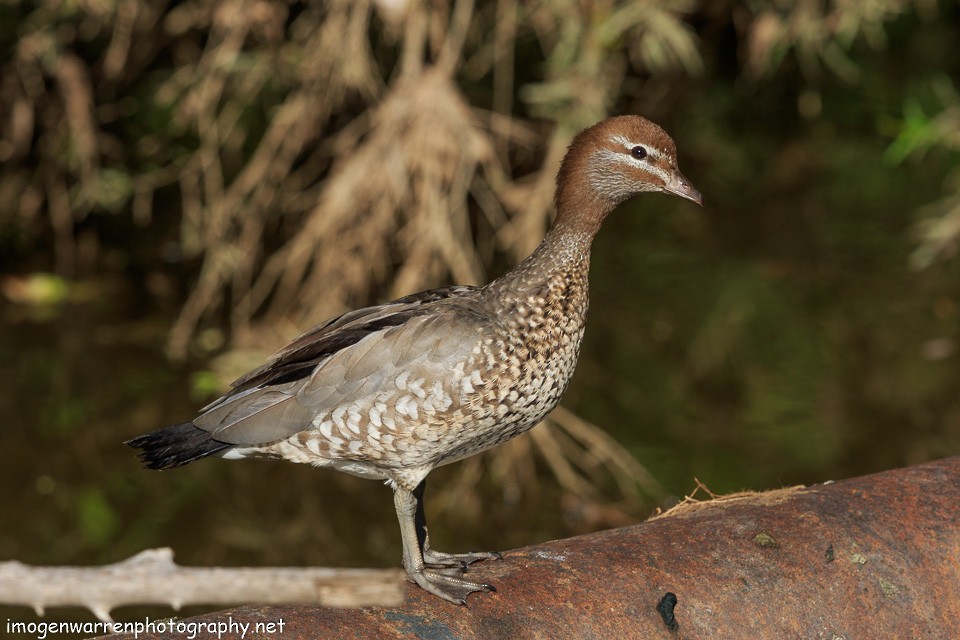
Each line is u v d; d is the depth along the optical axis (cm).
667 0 1148
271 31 1196
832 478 980
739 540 461
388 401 509
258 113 1291
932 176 1581
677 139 1558
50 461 1009
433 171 1126
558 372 542
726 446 1053
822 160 1630
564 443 1080
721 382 1178
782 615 442
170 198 1396
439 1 1163
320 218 1158
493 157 1146
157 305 1314
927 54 1608
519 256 1175
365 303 1203
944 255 1409
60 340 1227
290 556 912
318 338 536
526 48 1318
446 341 511
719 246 1480
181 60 1313
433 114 1124
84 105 1289
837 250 1456
